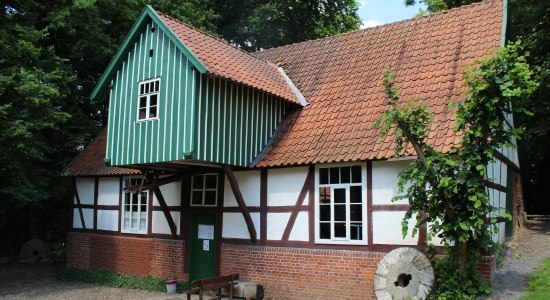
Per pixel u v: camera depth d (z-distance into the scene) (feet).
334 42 48.65
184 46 34.96
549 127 54.65
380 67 41.24
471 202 26.11
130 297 41.70
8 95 48.08
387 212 32.01
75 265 53.98
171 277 44.24
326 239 34.40
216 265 40.45
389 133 33.47
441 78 36.09
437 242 29.96
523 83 26.23
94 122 67.05
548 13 58.59
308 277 34.65
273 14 83.76
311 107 41.06
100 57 64.23
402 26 45.09
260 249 37.47
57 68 54.70
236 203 40.01
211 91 35.78
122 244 49.32
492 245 27.45
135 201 49.32
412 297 27.84
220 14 84.84
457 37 39.55
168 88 36.45
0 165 46.60
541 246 43.21
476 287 27.76
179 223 44.50
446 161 26.30
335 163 34.19
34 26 59.77
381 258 31.68
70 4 60.13
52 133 60.95
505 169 42.60
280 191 37.17
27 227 71.61
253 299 35.76
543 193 75.56
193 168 41.09
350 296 32.65
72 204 56.13
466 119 26.84
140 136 37.76
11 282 50.55
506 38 41.19
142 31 39.17
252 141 38.83
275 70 46.29
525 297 27.17
